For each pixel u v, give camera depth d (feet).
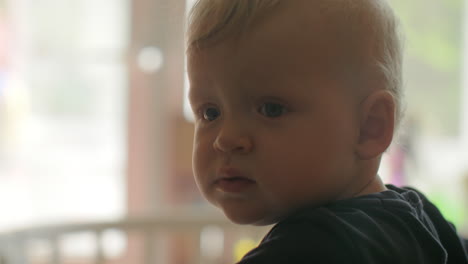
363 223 1.69
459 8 6.44
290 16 1.77
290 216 1.76
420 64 6.40
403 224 1.77
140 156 6.17
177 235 5.70
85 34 5.99
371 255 1.62
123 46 6.01
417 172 6.25
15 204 5.92
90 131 6.08
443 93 6.42
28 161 5.95
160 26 5.99
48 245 4.47
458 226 5.98
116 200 6.15
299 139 1.75
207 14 1.81
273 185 1.76
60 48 5.96
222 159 1.81
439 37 6.43
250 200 1.80
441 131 6.39
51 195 6.01
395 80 1.98
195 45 1.83
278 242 1.64
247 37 1.76
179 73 6.15
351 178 1.86
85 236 5.94
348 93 1.80
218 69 1.79
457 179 6.32
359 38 1.84
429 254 1.77
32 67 5.92
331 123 1.77
